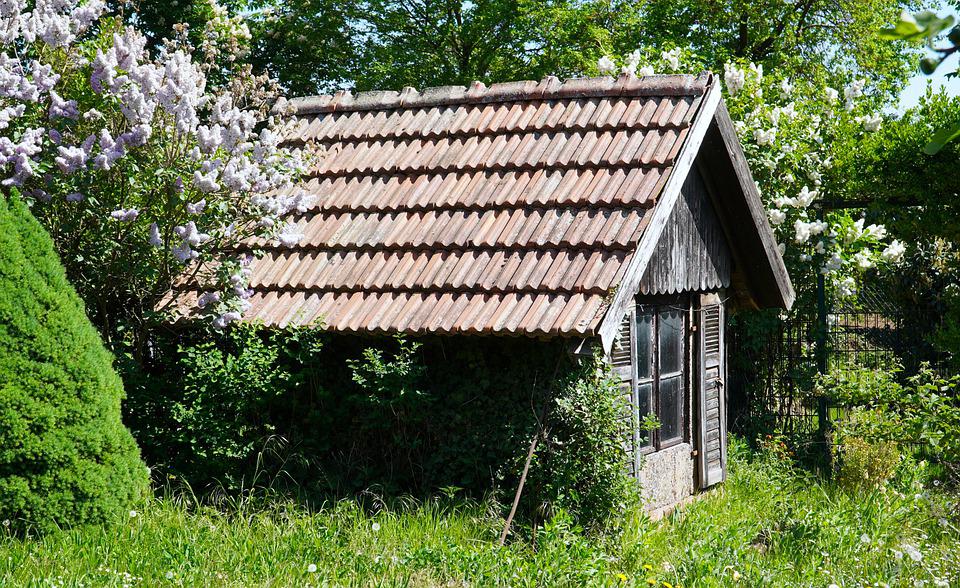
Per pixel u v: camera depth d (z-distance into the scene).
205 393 8.14
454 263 8.22
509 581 6.33
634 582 6.55
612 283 7.43
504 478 7.72
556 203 8.29
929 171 11.95
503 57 23.62
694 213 9.23
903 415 10.71
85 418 6.77
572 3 23.14
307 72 22.02
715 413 9.93
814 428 11.82
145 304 8.87
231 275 8.14
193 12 17.84
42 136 8.14
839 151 12.57
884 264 12.30
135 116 7.77
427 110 9.95
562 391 7.57
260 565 6.24
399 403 7.94
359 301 8.26
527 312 7.51
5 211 6.79
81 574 5.89
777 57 21.91
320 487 8.00
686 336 9.48
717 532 7.68
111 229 8.16
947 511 8.58
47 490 6.59
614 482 7.53
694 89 8.75
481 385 7.86
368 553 6.71
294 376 8.16
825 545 7.64
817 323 11.76
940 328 12.09
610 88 9.16
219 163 8.05
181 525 7.03
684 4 22.66
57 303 6.80
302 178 9.59
